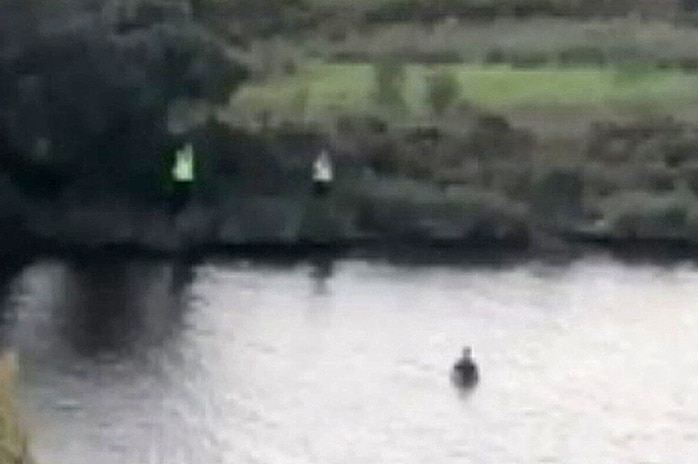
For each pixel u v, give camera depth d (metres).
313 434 160.88
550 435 161.88
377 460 156.25
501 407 167.12
